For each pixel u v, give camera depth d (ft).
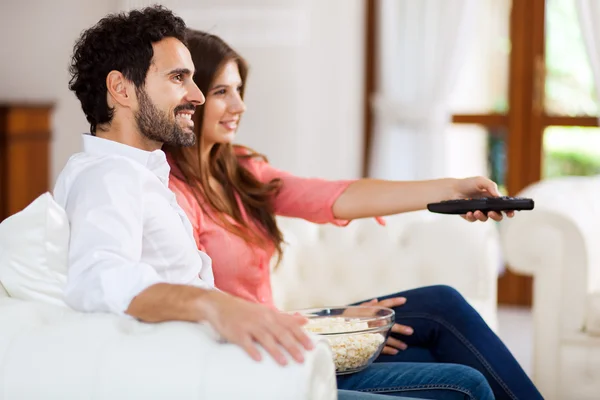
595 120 21.25
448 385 7.30
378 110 22.07
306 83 22.07
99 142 6.45
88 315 5.50
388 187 9.11
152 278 5.44
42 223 5.77
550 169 21.70
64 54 23.61
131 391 4.98
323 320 7.75
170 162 8.35
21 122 21.74
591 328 12.45
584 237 12.55
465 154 22.16
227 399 4.86
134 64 6.37
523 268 12.96
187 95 6.54
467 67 22.00
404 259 11.44
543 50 21.56
